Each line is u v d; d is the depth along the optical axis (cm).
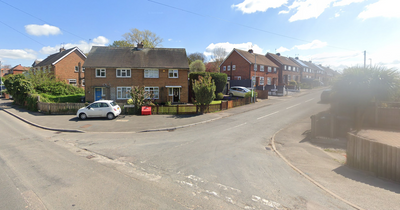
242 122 1694
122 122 1708
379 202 521
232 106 2455
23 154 902
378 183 635
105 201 513
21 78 2927
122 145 1070
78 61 4047
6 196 533
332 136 1148
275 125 1559
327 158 877
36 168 733
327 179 666
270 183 635
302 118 1759
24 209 475
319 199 539
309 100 2900
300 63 6103
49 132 1414
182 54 3062
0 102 3316
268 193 571
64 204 498
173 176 678
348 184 629
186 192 569
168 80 2830
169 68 2772
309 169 755
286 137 1229
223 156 892
